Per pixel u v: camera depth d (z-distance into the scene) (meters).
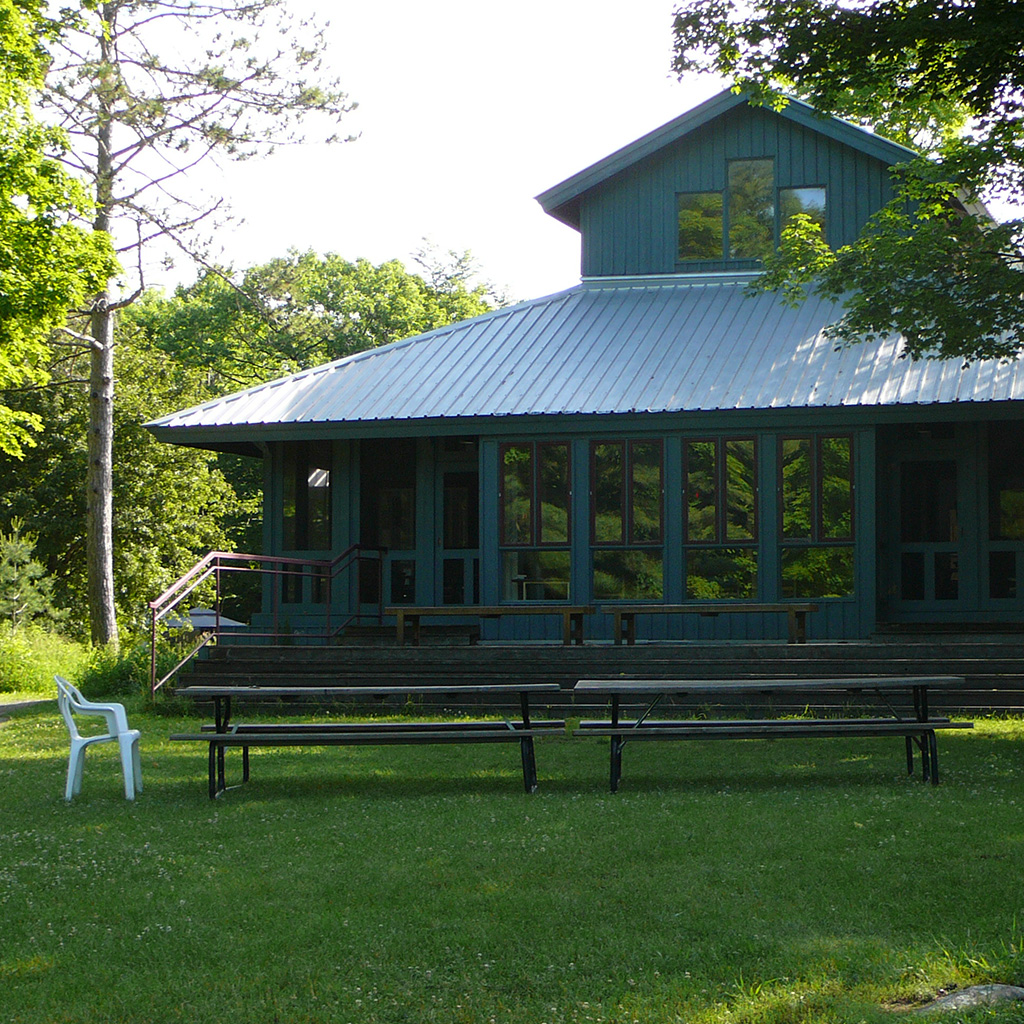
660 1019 4.61
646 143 22.08
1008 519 18.14
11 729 15.40
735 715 14.12
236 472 50.16
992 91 12.51
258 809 9.08
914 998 4.74
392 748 12.54
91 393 26.36
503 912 6.07
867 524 16.78
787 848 7.21
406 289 52.78
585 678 14.93
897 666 14.15
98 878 6.96
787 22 12.36
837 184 21.55
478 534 19.91
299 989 5.10
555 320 21.36
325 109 25.61
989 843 7.20
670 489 17.41
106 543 26.28
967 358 14.22
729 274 21.91
